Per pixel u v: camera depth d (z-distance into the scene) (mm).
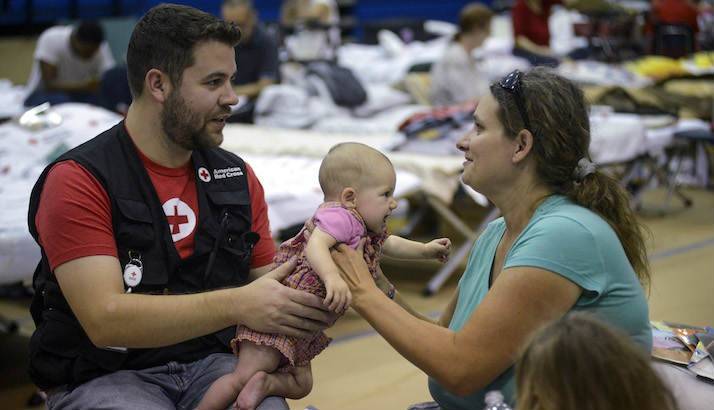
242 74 7770
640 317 2232
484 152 2316
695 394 2439
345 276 2277
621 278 2197
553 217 2209
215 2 11805
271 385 2338
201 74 2381
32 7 11984
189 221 2496
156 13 2408
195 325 2283
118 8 12195
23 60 11289
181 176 2514
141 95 2441
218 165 2596
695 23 10703
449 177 5234
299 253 2395
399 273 5766
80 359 2379
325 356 4406
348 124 7152
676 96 8242
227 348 2570
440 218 6641
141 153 2457
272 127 7273
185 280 2482
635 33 10258
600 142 6266
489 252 2467
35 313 2500
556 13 11461
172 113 2396
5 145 5051
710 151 8008
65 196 2309
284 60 8750
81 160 2363
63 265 2297
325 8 9359
